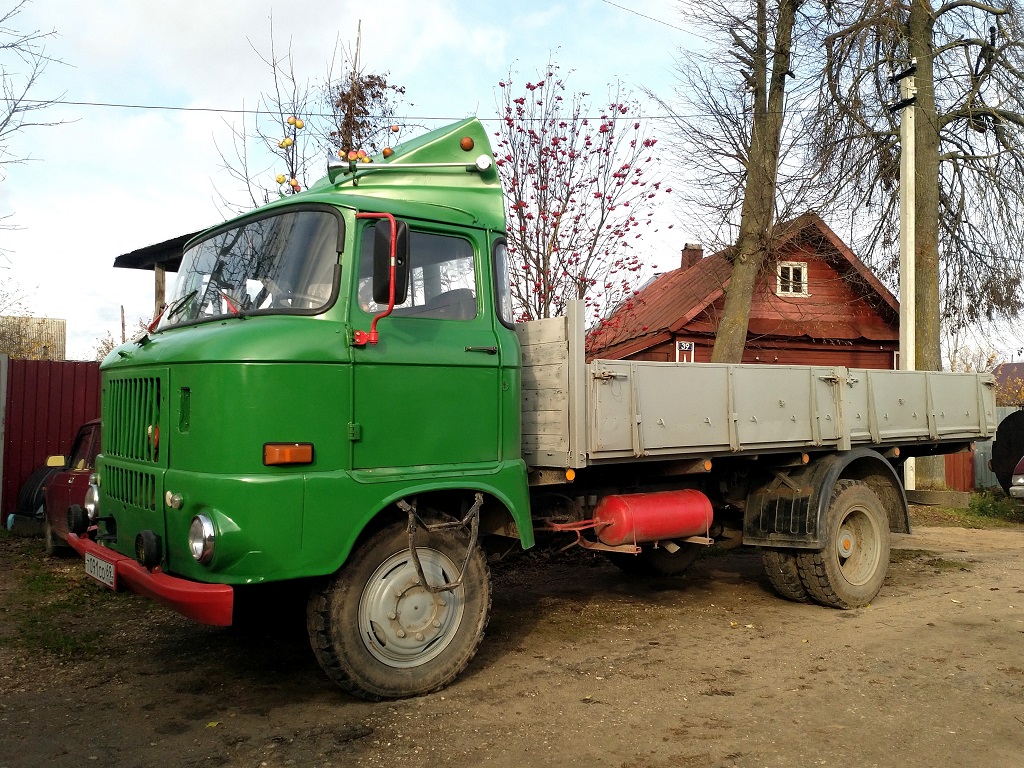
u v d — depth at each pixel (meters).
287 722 4.29
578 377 5.24
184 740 4.06
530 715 4.39
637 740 4.06
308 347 4.25
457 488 4.77
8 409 10.27
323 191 5.25
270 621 5.93
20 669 5.12
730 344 12.95
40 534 9.48
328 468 4.30
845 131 13.41
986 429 8.54
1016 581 7.91
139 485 4.65
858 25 12.25
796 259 19.19
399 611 4.58
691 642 5.80
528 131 10.05
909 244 12.98
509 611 6.69
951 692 4.73
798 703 4.57
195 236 5.51
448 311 4.96
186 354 4.25
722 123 13.20
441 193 5.24
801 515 6.58
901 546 10.24
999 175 14.73
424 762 3.81
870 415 7.18
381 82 10.65
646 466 6.31
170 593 4.05
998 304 15.73
